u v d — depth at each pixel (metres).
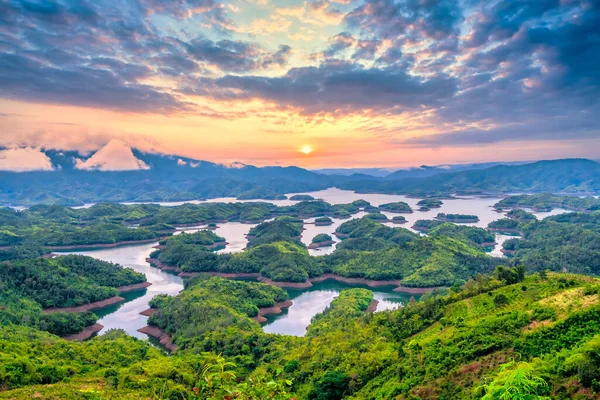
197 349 113.12
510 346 65.94
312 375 84.50
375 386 72.62
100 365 96.31
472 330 74.12
